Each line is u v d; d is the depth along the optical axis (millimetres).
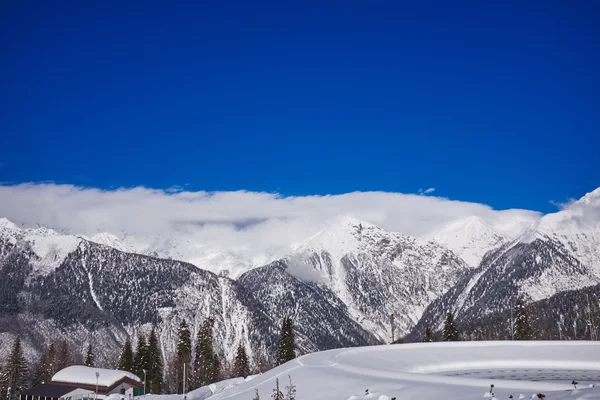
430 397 42781
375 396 46844
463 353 89625
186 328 148500
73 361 178750
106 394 118188
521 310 132000
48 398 115125
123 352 138750
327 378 58438
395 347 91500
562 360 87188
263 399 57875
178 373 139625
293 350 136625
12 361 138500
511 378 75750
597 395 34250
